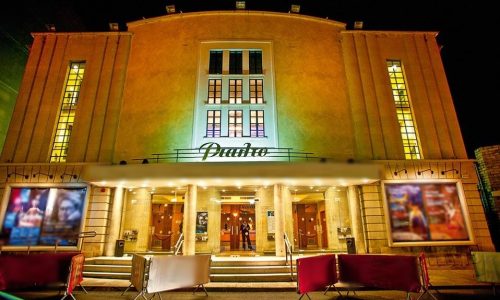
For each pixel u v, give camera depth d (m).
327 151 16.69
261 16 19.06
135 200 16.66
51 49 18.33
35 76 17.67
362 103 17.50
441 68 18.09
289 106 17.34
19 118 16.73
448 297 9.35
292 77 17.94
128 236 16.05
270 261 12.63
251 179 14.19
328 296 9.59
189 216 14.99
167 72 17.91
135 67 18.30
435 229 14.90
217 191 16.89
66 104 17.55
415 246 14.75
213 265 12.54
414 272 8.52
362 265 9.40
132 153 16.56
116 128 17.00
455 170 15.85
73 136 16.58
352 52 18.67
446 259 14.51
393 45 18.72
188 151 16.34
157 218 17.81
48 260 9.37
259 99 17.64
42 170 15.70
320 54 18.66
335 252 15.92
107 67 18.05
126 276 11.94
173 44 18.50
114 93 17.55
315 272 9.11
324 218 17.86
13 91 22.12
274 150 16.45
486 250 14.55
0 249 14.37
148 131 16.88
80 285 10.29
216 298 9.40
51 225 14.88
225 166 13.02
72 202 15.27
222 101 17.31
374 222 15.19
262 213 16.50
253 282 11.23
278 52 18.39
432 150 16.41
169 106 17.20
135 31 19.20
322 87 17.91
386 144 16.62
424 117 17.09
